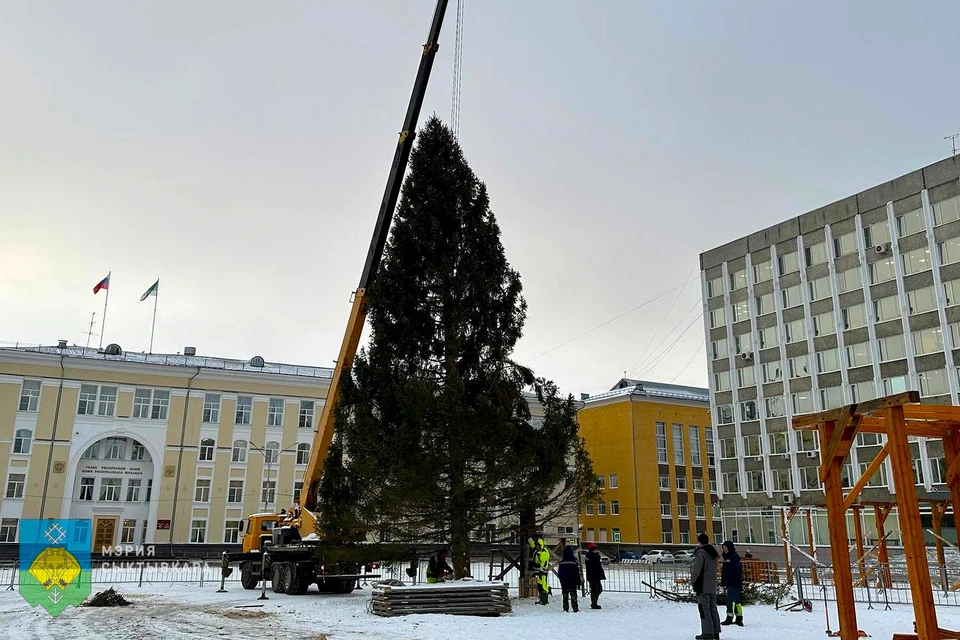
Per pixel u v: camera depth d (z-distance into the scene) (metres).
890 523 44.22
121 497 58.56
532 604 21.27
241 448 61.88
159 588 30.89
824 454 11.41
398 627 16.61
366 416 22.33
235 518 60.25
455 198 26.23
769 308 54.69
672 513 73.50
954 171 45.03
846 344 49.19
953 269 44.19
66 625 17.58
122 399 59.28
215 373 62.41
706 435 77.88
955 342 43.47
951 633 9.51
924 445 43.59
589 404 78.69
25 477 55.34
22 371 57.03
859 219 49.69
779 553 50.75
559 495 23.73
